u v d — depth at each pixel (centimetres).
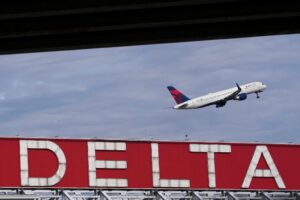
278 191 19150
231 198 18800
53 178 17462
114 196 17900
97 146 17900
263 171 19075
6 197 16875
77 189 17625
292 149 19362
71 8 7806
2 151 17175
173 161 18450
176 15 8200
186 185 18462
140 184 18100
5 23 8312
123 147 18062
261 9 8062
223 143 18900
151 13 8206
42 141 17500
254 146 19138
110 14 8219
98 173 17825
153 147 18338
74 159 17675
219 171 18775
